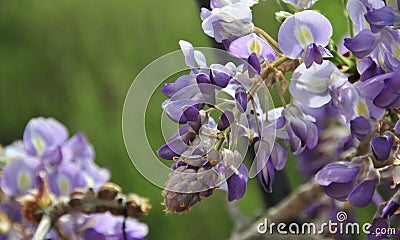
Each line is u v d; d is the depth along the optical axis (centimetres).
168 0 138
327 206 55
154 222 120
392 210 37
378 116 36
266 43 35
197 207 118
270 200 57
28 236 50
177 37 137
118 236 49
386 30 34
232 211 60
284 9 38
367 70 35
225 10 36
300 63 36
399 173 37
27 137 54
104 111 138
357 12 36
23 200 47
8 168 52
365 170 37
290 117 37
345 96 36
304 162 56
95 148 131
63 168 52
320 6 63
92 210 45
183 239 119
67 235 48
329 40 36
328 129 53
